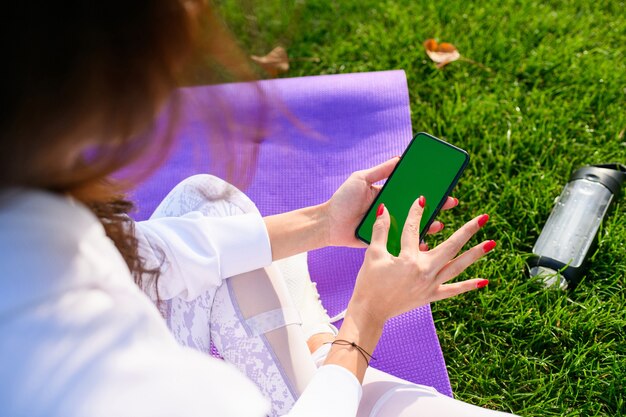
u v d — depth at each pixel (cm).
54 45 64
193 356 84
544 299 199
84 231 79
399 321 184
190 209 151
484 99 253
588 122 247
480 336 200
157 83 72
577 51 269
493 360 194
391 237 152
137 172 86
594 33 273
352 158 221
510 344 198
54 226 74
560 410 182
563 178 231
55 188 78
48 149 70
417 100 260
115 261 83
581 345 193
